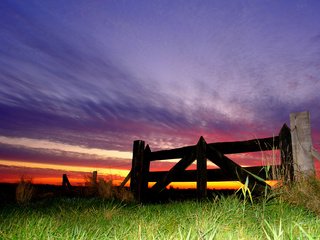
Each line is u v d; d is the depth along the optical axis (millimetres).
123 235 2660
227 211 3029
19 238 2498
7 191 7246
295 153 5148
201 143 6836
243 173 5754
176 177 7387
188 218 3283
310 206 3666
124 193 7605
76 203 5906
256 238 2277
